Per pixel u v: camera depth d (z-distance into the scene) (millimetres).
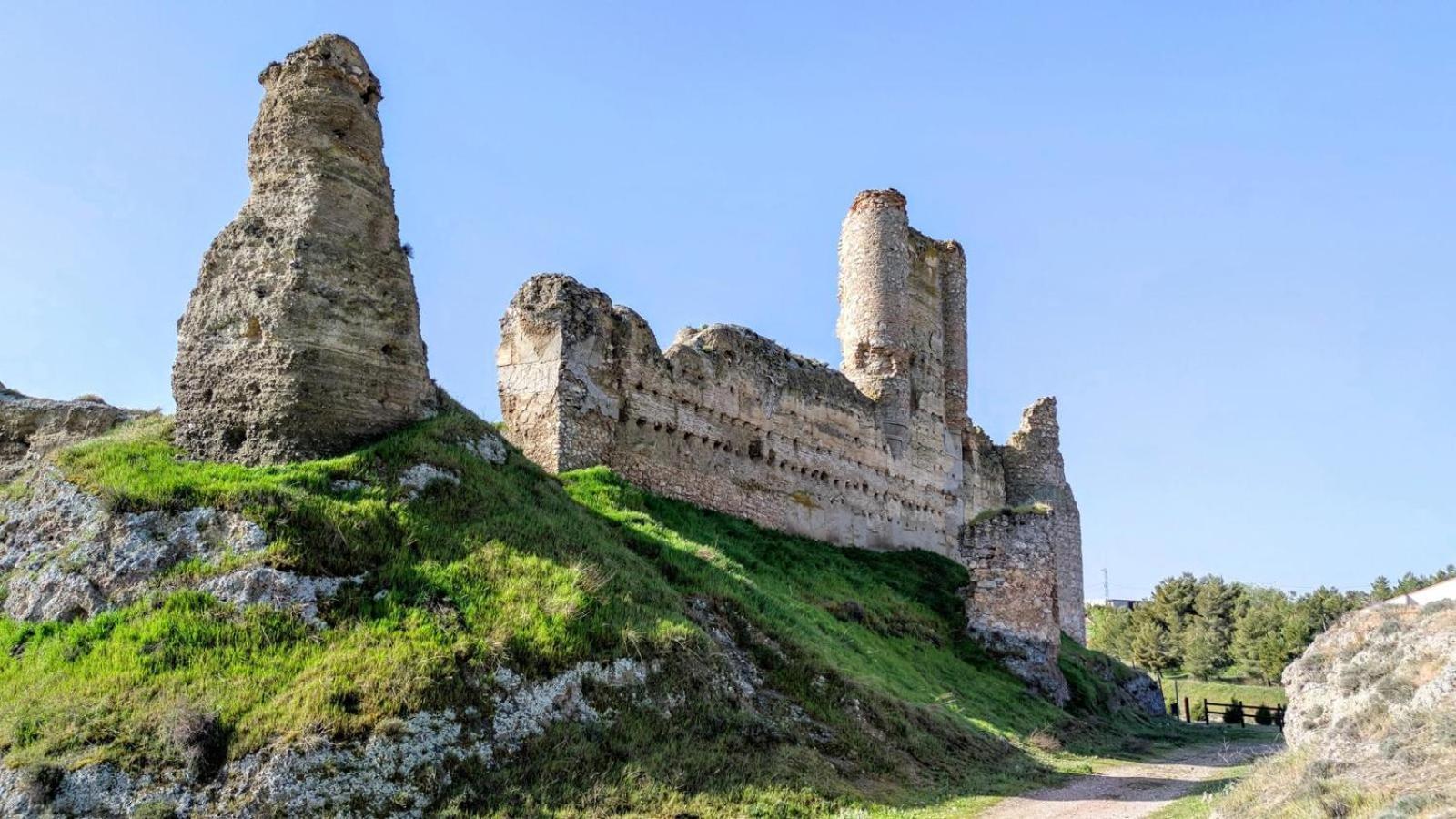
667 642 18219
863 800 17312
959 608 35844
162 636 15281
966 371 50906
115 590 16281
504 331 29578
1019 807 18609
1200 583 89312
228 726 13945
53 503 18234
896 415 44562
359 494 18984
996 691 30953
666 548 24016
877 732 21094
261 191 21875
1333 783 13875
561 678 16406
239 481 18312
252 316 20797
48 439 23469
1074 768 24266
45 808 12859
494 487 21188
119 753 13500
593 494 26312
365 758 13805
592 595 18422
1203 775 23781
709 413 33938
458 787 14133
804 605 27812
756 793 16109
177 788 13219
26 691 14695
